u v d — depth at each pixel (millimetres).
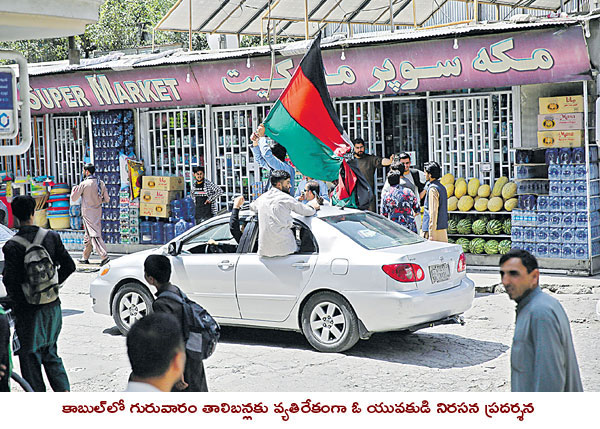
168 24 16484
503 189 12664
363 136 14273
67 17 4461
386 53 12617
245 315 8469
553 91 12289
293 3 15844
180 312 4938
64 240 17188
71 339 9109
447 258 8086
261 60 13734
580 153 11695
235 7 15961
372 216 8781
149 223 15969
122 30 28766
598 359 7562
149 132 16500
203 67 14414
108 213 16625
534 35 11250
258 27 17672
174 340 3418
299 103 10977
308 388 6906
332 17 17250
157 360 3367
